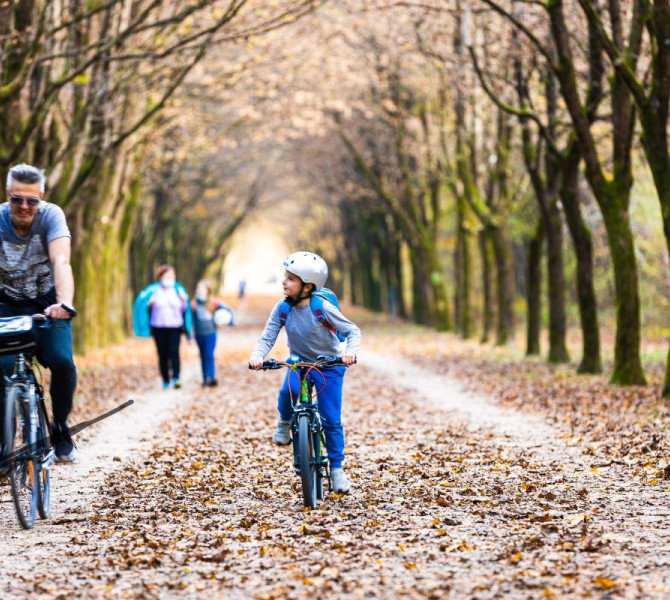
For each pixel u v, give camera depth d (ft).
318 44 95.40
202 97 94.07
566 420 43.06
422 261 152.25
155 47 65.62
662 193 48.29
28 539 21.72
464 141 100.68
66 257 22.48
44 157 63.87
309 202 223.10
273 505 25.63
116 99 71.56
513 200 101.30
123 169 96.12
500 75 70.95
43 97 51.44
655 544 20.04
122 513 24.62
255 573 18.58
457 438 38.83
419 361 84.69
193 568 18.97
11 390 22.25
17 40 51.29
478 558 19.26
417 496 26.50
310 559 19.53
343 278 288.51
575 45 67.15
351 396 57.21
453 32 81.25
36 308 23.50
